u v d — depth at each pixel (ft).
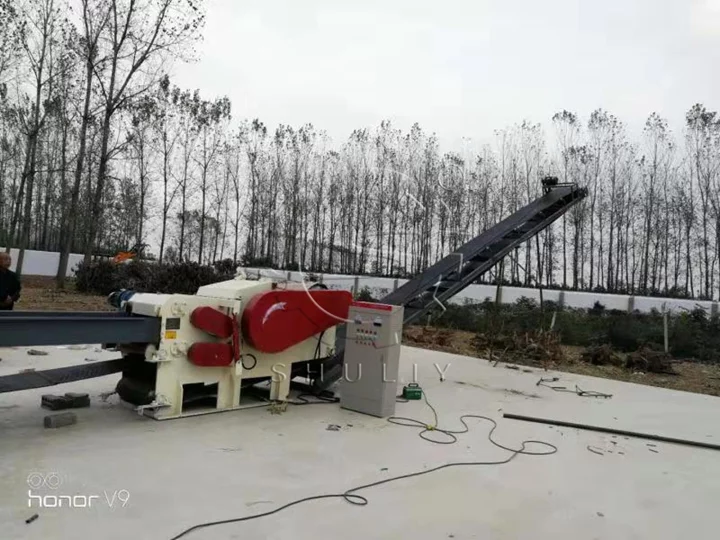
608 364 33.71
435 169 85.40
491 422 17.47
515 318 46.19
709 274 95.09
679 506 11.38
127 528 8.69
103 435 13.33
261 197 102.73
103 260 56.85
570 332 43.14
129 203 99.04
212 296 16.70
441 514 10.10
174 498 9.95
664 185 100.83
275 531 8.95
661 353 34.63
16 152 85.10
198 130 92.17
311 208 99.35
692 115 96.12
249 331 16.11
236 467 11.79
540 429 17.06
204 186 92.84
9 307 21.25
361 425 16.03
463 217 91.09
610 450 15.26
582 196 29.86
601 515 10.62
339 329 21.21
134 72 57.93
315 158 101.04
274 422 15.72
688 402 23.31
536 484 12.09
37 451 11.90
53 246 114.73
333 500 10.40
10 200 100.37
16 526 8.50
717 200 94.43
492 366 29.81
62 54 60.03
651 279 102.63
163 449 12.56
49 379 14.23
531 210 29.22
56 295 48.49
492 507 10.62
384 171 87.66
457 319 49.39
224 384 16.35
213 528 8.89
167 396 14.90
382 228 87.76
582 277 104.01
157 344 14.75
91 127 70.64
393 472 12.19
